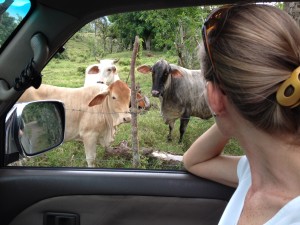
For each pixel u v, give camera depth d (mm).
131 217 2168
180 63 5793
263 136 876
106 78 5324
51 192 2203
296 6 2691
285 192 905
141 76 6410
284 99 789
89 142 4785
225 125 959
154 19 5043
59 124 2211
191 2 1941
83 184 2182
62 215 2205
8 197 2215
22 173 2221
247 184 1079
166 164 4680
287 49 816
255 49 823
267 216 922
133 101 4543
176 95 5477
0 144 2193
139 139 5188
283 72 802
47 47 1913
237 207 1052
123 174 2172
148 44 6160
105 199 2178
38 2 1907
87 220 2199
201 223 2107
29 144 2143
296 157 868
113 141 4906
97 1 1912
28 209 2221
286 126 824
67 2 1892
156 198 2137
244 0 1793
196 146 1805
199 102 5508
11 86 1984
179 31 5598
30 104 2125
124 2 1938
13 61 1965
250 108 834
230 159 1766
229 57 844
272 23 852
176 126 5836
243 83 825
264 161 916
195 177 2107
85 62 6082
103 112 4746
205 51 947
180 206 2117
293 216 857
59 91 4648
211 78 933
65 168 2270
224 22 891
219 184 2066
